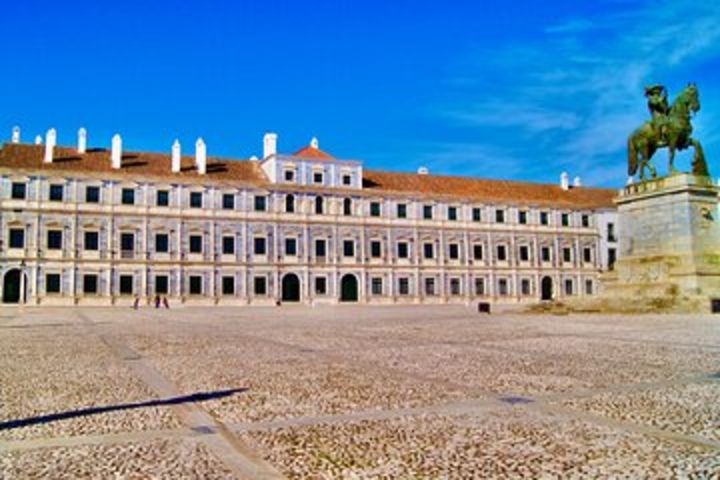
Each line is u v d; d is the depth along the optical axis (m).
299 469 6.11
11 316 42.03
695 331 21.20
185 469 6.13
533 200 87.06
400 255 78.88
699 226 33.88
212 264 69.69
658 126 36.09
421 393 10.00
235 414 8.63
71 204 64.62
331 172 75.81
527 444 6.87
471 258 82.38
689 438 7.02
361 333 23.55
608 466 6.05
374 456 6.51
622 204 37.50
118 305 65.50
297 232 73.56
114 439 7.33
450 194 81.94
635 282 35.53
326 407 9.02
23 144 66.81
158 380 11.69
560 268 87.69
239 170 74.38
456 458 6.39
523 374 11.87
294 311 53.34
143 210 67.44
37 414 8.71
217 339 21.28
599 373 11.85
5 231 62.16
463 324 28.69
